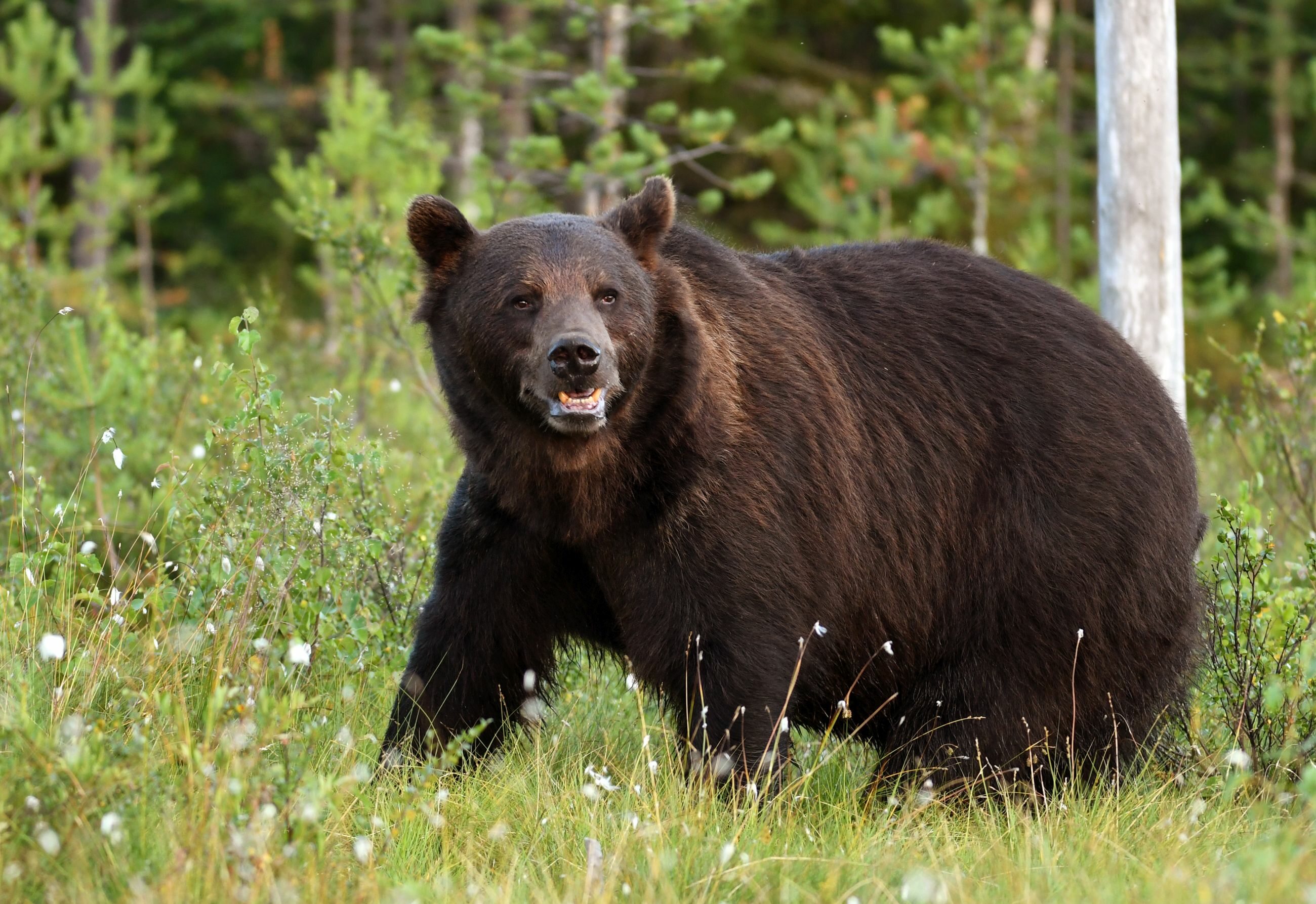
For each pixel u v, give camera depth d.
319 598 10.92
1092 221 42.69
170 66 47.81
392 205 24.03
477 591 9.89
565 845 8.58
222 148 50.09
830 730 9.83
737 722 9.34
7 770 8.07
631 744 10.83
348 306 22.41
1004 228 41.03
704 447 9.34
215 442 10.96
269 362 21.39
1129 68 13.99
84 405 16.20
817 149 42.44
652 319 9.31
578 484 9.30
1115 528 10.31
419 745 9.88
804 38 46.19
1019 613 10.31
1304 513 16.38
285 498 10.41
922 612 10.48
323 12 47.97
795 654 9.56
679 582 9.38
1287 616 11.23
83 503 15.55
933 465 10.39
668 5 28.34
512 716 10.20
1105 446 10.39
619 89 27.86
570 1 28.58
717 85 43.41
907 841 8.83
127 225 43.69
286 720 7.82
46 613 10.63
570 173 26.09
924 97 41.97
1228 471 19.25
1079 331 10.81
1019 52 36.66
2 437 15.62
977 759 10.32
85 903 7.09
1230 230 46.78
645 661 9.58
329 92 45.97
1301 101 44.28
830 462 9.89
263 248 48.56
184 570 10.82
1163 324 14.18
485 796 9.29
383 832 8.40
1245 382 16.08
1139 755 10.77
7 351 16.45
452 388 9.66
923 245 11.17
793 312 10.24
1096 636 10.33
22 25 37.41
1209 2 44.94
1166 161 14.09
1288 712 10.60
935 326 10.64
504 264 9.33
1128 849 8.84
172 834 7.51
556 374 8.73
